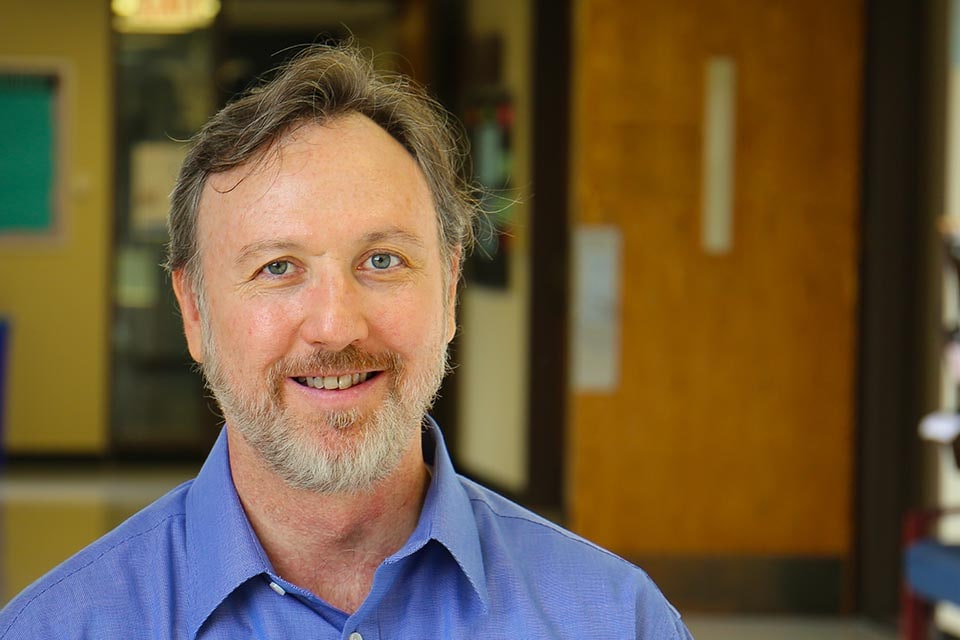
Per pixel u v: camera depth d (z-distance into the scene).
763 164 5.66
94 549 1.56
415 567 1.58
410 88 1.60
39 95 9.45
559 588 1.62
